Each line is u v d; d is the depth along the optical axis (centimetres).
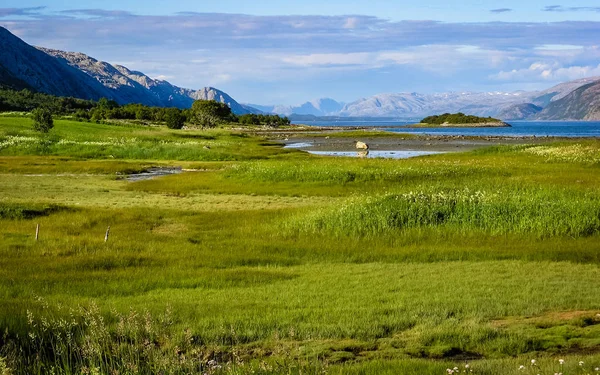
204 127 17725
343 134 15000
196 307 1402
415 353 1111
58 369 978
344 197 3866
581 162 5488
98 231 2664
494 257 2117
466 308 1381
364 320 1274
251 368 979
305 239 2514
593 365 959
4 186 4400
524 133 18050
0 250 2167
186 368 991
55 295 1551
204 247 2331
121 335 1096
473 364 1006
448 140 12231
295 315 1324
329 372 970
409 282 1692
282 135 14900
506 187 3575
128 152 7362
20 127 9212
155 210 3219
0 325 1210
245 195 4062
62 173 5425
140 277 1794
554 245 2298
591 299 1459
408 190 3706
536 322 1273
